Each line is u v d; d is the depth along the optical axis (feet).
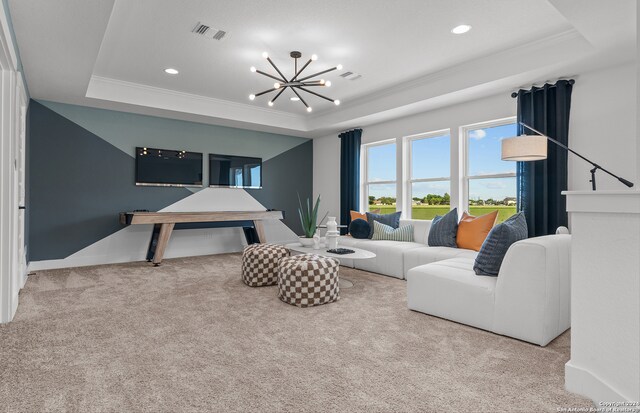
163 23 10.71
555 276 7.68
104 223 17.26
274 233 22.98
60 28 9.29
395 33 11.37
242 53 12.87
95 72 14.71
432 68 14.28
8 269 8.75
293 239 23.75
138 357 6.82
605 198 5.20
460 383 5.90
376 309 9.93
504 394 5.57
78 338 7.73
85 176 16.76
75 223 16.56
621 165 11.65
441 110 16.88
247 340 7.68
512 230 8.49
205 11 10.05
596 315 5.37
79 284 12.85
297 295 10.14
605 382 5.21
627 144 11.53
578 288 5.63
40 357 6.79
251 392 5.59
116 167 17.53
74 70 12.17
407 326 8.59
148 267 16.26
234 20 10.55
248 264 12.57
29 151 15.29
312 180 24.72
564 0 8.14
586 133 12.35
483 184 15.93
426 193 18.20
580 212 5.59
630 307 4.91
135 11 10.03
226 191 20.97
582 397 5.48
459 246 13.98
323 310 9.83
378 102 17.62
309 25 10.85
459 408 5.19
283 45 12.22
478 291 8.40
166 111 17.49
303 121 22.09
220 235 20.94
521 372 6.30
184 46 12.28
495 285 8.29
